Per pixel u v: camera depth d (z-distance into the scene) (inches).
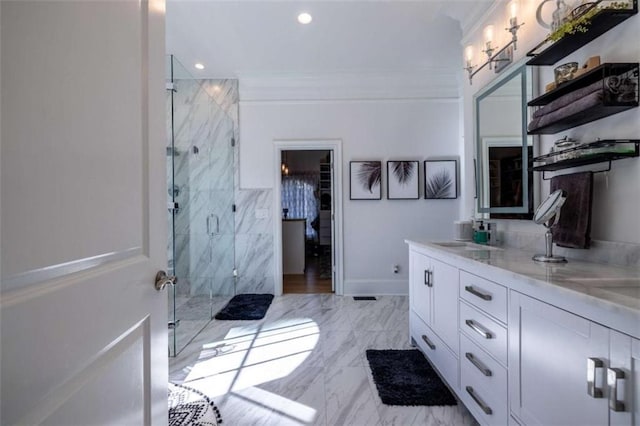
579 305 35.4
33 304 18.5
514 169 81.5
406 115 158.1
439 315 76.0
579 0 59.3
